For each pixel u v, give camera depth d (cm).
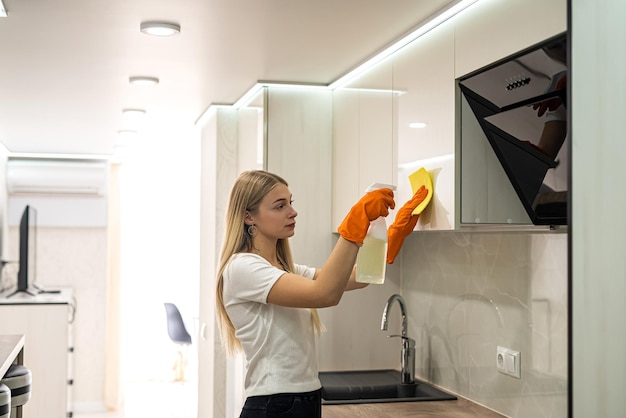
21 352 388
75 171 769
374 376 389
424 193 278
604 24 211
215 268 471
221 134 468
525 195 248
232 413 457
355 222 221
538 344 284
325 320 396
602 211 213
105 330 769
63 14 278
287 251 269
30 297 635
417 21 279
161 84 400
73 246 779
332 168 397
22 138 624
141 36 306
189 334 789
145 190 856
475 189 254
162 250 859
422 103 285
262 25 289
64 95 432
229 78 382
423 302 380
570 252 211
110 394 756
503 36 232
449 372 352
